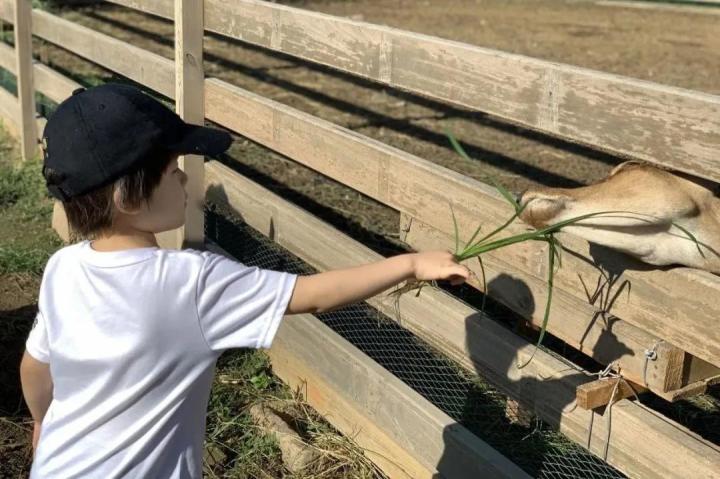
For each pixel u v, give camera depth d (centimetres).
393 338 420
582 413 275
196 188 486
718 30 1455
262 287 198
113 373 192
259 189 445
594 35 1376
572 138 266
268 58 1116
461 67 303
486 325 315
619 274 271
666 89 238
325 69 1068
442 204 326
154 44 1113
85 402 195
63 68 934
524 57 281
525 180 669
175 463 200
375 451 354
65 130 192
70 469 195
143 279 193
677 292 253
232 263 201
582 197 256
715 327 243
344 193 642
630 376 271
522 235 252
